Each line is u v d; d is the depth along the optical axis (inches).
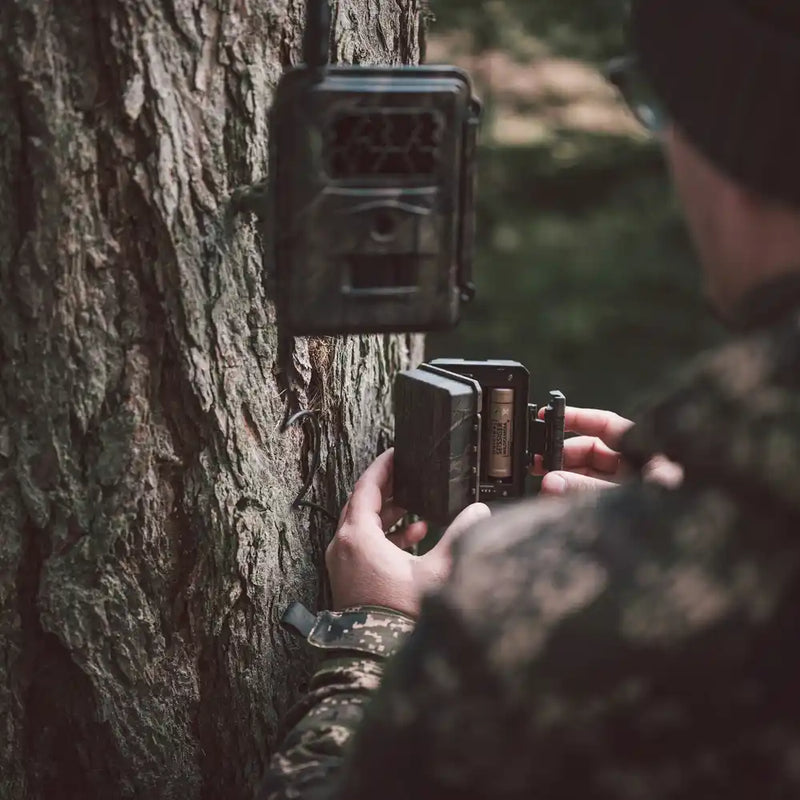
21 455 50.8
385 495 52.2
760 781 23.2
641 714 23.3
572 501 26.4
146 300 49.7
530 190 205.5
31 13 46.5
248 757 55.4
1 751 53.5
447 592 25.8
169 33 47.7
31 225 48.5
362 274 41.1
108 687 53.1
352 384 58.4
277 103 39.8
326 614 44.0
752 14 24.5
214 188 49.5
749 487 22.9
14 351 49.8
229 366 51.3
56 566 51.9
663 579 23.6
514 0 190.2
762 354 23.1
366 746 26.2
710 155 25.4
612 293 190.9
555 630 24.0
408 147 40.3
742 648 23.0
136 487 51.1
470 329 187.8
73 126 47.5
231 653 54.2
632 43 28.5
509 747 24.1
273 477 53.6
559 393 52.9
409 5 60.6
